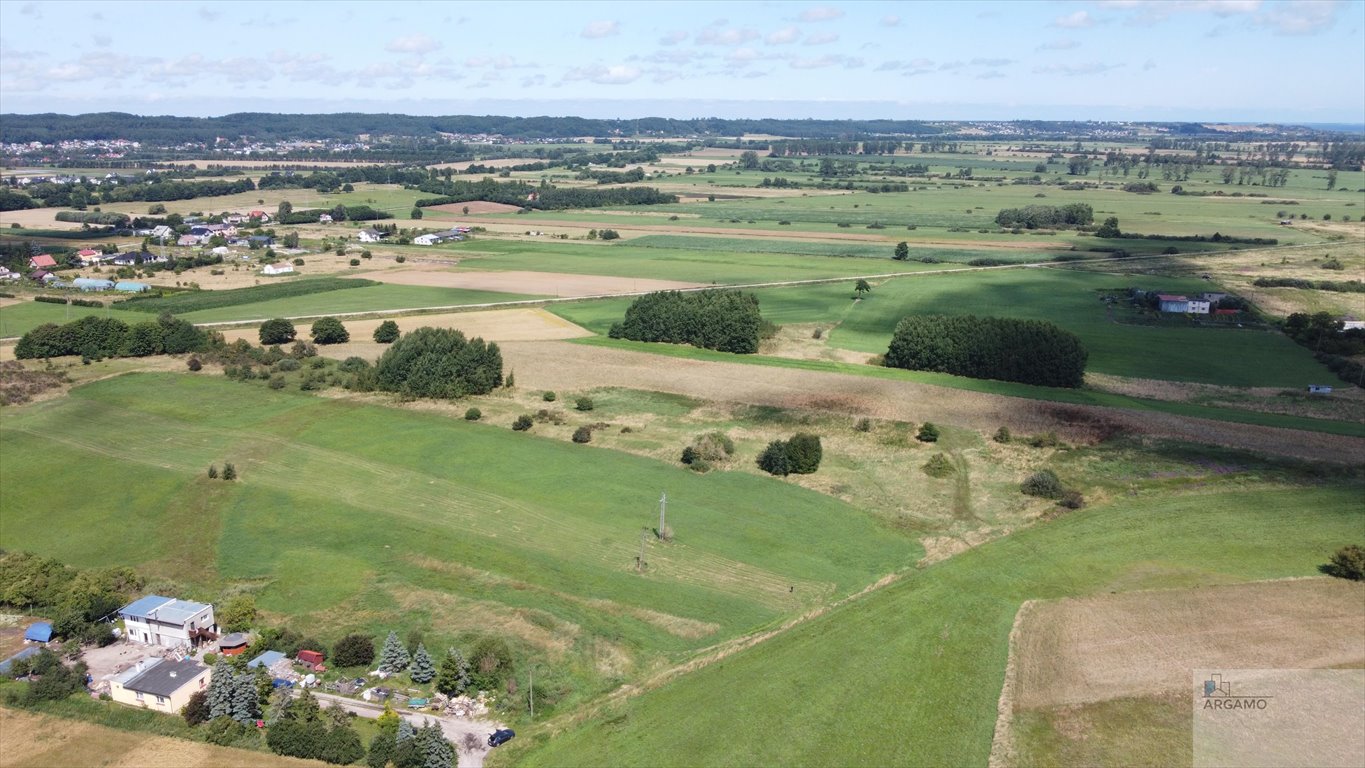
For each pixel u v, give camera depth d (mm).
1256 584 64500
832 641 58594
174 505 80188
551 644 58688
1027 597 63812
